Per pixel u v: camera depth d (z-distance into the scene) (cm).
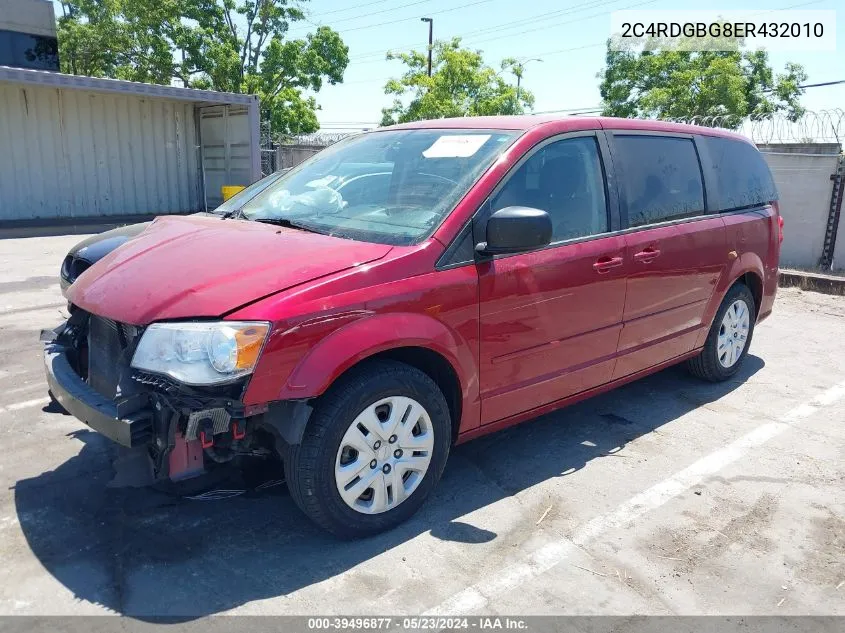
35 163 1645
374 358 322
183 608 277
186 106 1925
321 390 289
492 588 295
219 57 3020
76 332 365
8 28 1758
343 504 311
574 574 307
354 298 300
